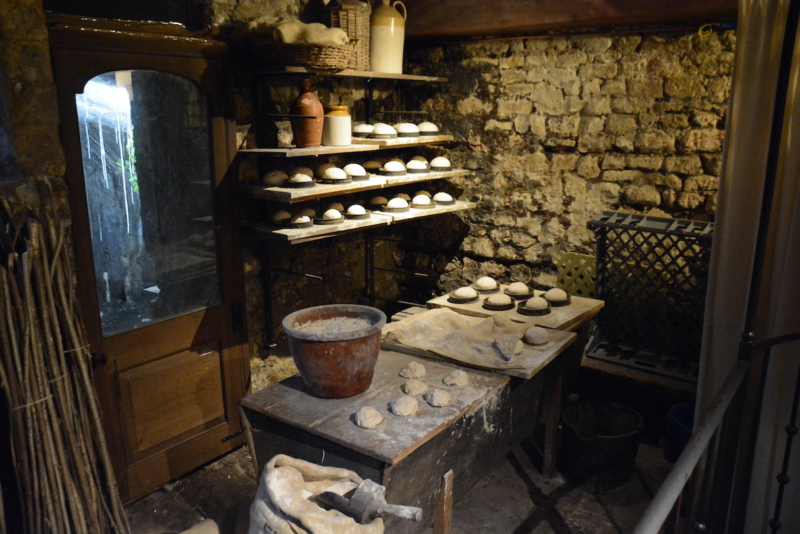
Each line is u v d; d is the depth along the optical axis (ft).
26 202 6.71
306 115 9.41
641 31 10.34
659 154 10.55
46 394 6.46
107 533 7.29
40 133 6.94
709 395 7.35
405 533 6.15
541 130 11.72
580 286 11.51
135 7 8.89
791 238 6.33
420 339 8.39
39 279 6.41
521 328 8.71
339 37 8.91
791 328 6.46
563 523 8.33
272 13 9.98
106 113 7.77
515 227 12.42
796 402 6.23
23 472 6.45
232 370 9.91
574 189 11.57
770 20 6.26
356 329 7.01
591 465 8.86
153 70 8.11
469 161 12.73
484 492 9.03
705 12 9.17
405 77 11.28
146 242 8.48
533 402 8.46
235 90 9.58
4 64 6.54
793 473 6.70
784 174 6.38
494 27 11.07
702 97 10.00
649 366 10.31
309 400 6.78
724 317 7.06
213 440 9.70
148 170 8.36
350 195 11.94
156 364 8.76
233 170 9.48
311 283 11.68
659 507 3.77
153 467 8.81
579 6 10.12
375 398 6.85
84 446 6.90
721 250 6.95
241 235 9.83
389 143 10.92
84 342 7.02
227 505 8.73
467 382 7.27
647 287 10.27
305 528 4.83
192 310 9.24
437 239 13.60
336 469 5.66
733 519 7.22
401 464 5.84
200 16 9.17
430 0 11.70
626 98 10.71
